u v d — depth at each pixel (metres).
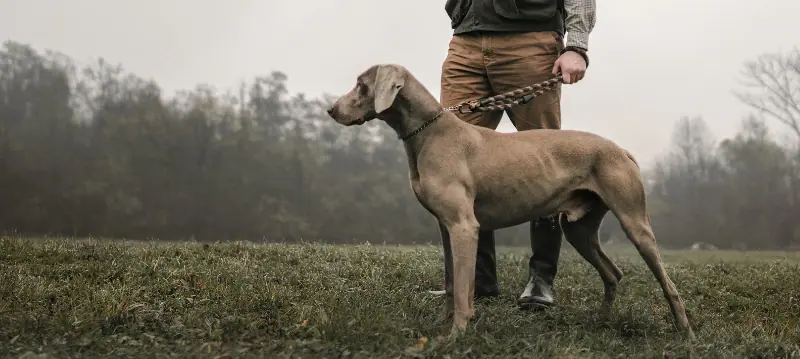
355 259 7.65
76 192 32.50
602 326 5.04
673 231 38.94
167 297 5.40
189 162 36.09
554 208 4.92
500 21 5.61
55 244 7.18
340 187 38.50
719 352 4.20
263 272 6.42
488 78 5.77
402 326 4.48
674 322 5.02
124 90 35.56
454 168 4.60
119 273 6.04
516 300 6.03
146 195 34.81
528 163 4.76
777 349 4.34
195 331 4.27
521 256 9.09
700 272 7.82
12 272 5.81
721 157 39.06
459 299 4.44
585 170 4.88
